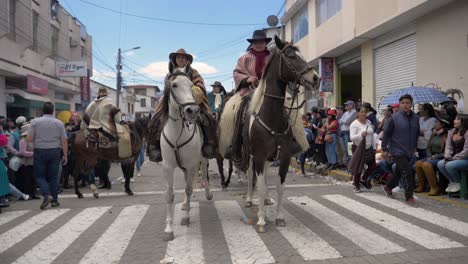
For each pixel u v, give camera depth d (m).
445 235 4.92
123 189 9.45
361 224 5.51
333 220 5.75
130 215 6.44
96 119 8.28
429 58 10.62
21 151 8.30
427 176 7.32
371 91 13.91
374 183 8.84
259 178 5.25
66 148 7.54
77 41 27.22
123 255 4.50
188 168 5.46
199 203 7.25
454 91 9.38
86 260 4.37
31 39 17.83
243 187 9.17
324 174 11.03
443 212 6.10
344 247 4.55
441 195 7.29
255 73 6.28
